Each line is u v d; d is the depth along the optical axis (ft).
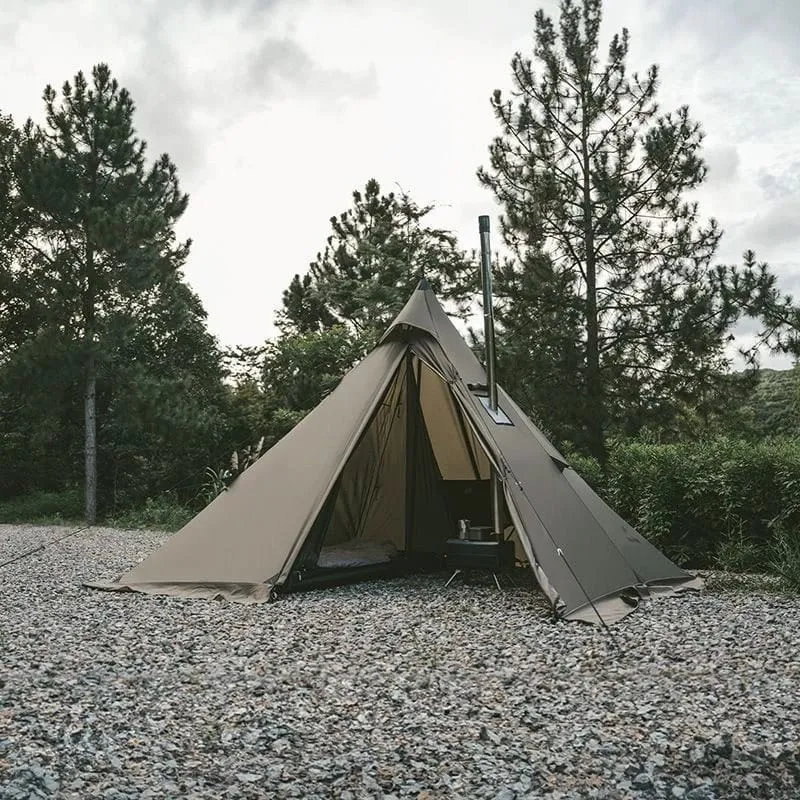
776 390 67.77
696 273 47.32
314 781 8.77
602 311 48.93
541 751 9.72
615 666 13.83
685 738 10.07
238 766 9.11
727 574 25.38
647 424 47.65
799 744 9.74
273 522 21.39
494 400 23.24
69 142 52.95
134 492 60.18
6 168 54.80
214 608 18.57
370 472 26.81
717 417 50.19
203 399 64.18
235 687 12.26
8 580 23.29
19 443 60.39
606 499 32.32
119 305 55.36
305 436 23.24
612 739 10.10
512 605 19.44
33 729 9.80
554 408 47.65
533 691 12.36
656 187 48.34
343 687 12.44
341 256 93.71
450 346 24.53
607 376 49.14
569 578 19.03
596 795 8.46
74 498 56.95
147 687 12.18
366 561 23.54
